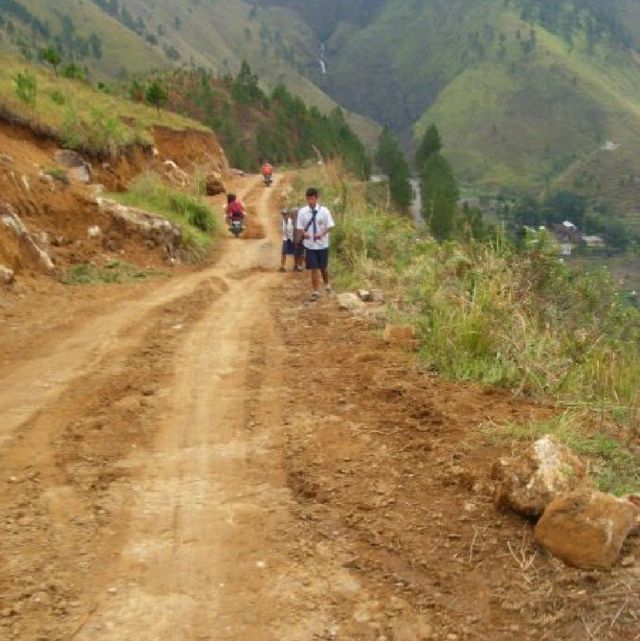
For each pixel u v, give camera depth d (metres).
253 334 8.40
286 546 3.81
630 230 130.00
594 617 3.14
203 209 19.83
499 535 3.78
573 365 6.20
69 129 17.83
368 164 72.81
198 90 85.81
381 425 5.27
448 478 4.39
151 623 3.21
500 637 3.09
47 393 6.18
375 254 13.09
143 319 9.05
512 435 4.86
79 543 3.83
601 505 3.52
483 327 6.52
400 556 3.67
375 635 3.14
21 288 10.06
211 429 5.42
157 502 4.29
